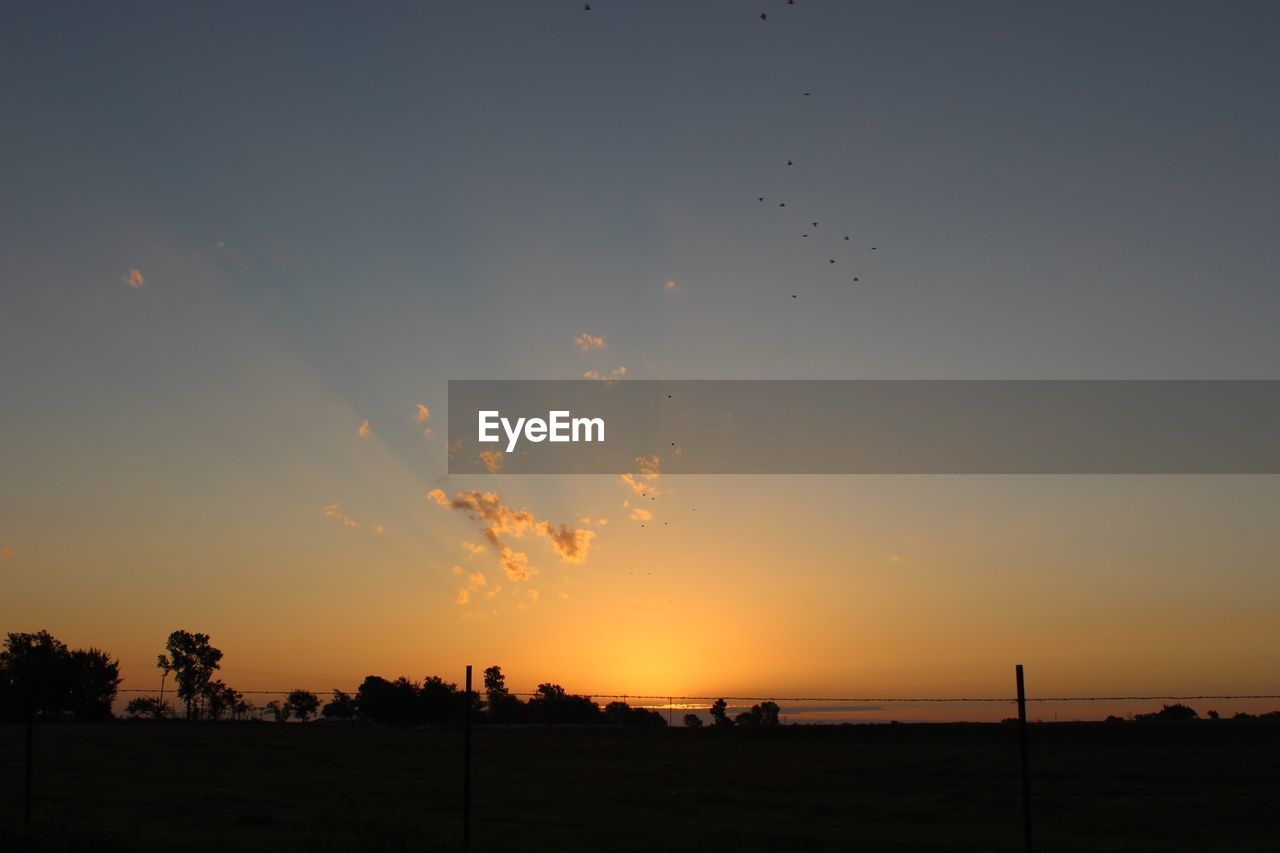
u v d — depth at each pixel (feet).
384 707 449.06
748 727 315.99
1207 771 173.99
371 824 86.53
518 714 406.62
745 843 79.87
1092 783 158.71
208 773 149.59
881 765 190.80
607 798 124.16
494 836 81.25
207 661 446.19
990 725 295.69
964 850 76.84
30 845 65.67
